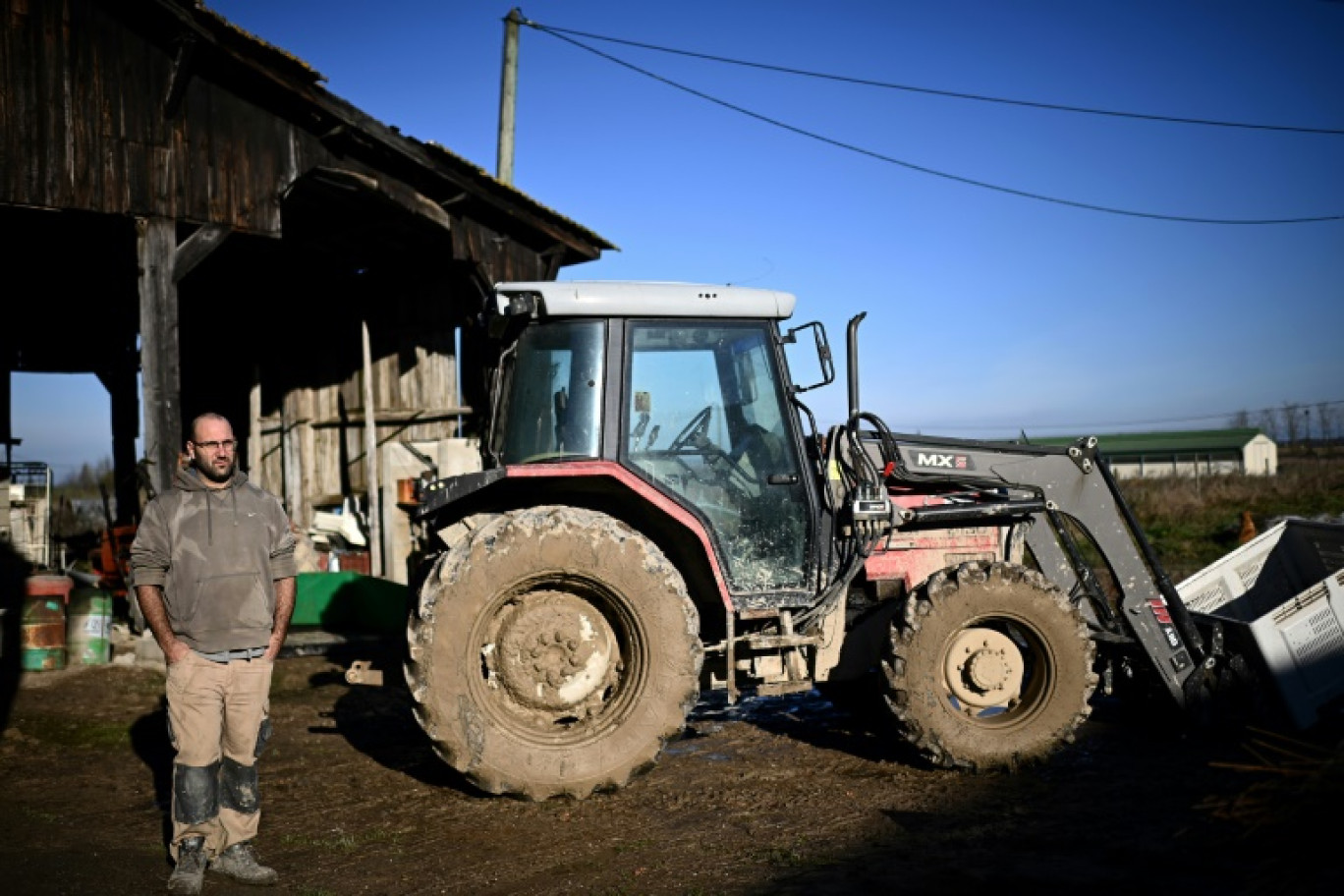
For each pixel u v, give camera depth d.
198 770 3.78
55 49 8.15
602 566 4.76
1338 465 30.97
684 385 5.20
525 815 4.60
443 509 5.17
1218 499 23.86
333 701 7.14
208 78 8.91
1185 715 5.75
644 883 3.80
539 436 5.08
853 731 6.08
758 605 5.13
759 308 5.30
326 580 9.77
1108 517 5.84
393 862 4.07
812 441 5.45
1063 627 5.26
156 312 8.54
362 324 12.20
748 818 4.52
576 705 4.86
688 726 6.26
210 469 3.87
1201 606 6.98
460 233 10.84
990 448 5.74
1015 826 4.34
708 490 5.17
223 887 3.78
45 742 6.00
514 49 13.33
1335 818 3.42
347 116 9.41
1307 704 5.61
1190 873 3.74
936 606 5.16
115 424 13.63
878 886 3.70
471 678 4.62
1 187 7.88
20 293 13.05
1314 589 5.70
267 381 13.17
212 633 3.82
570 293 5.01
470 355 11.43
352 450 12.27
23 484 13.41
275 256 12.23
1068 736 5.19
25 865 3.90
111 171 8.38
